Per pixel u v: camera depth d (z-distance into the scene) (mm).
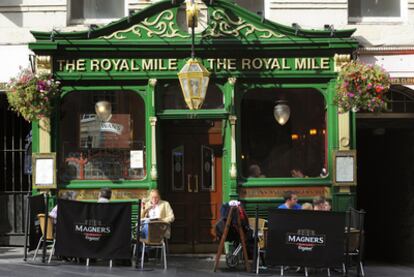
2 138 13984
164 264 11469
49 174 12664
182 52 12836
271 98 13242
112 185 12891
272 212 10852
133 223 12758
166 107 13016
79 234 11180
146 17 12781
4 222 13938
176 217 13570
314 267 10734
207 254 13453
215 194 13641
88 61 12797
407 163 15500
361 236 11203
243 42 12750
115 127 13078
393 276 11664
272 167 13227
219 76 12875
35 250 12211
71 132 13055
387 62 13422
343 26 13398
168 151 13625
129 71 12836
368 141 17297
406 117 14094
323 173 13188
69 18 13461
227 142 13000
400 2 13812
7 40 13172
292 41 12766
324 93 13070
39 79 12117
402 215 15836
